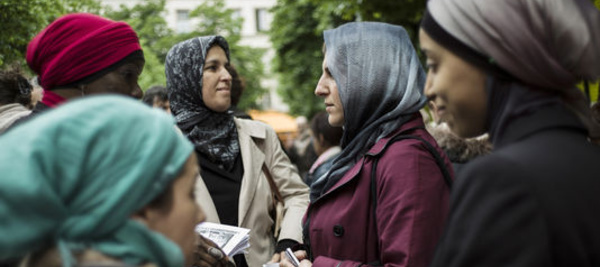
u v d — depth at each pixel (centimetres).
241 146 266
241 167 262
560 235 94
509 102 110
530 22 109
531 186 96
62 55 182
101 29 186
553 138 104
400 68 193
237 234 215
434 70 124
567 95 115
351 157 191
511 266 95
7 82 285
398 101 191
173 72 270
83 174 81
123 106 88
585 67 111
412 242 160
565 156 101
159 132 87
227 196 250
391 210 167
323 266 179
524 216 95
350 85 194
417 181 167
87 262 82
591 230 96
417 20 827
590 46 110
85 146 82
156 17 2116
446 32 116
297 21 2267
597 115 210
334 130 474
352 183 185
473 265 99
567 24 108
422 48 125
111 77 187
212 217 242
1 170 79
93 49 183
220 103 262
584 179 99
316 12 1995
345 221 182
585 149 104
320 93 208
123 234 84
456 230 103
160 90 405
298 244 237
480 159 105
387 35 196
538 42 108
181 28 3594
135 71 195
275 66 2403
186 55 265
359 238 179
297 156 734
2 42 613
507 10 109
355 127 198
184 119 262
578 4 112
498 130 111
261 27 3791
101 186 81
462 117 120
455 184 108
